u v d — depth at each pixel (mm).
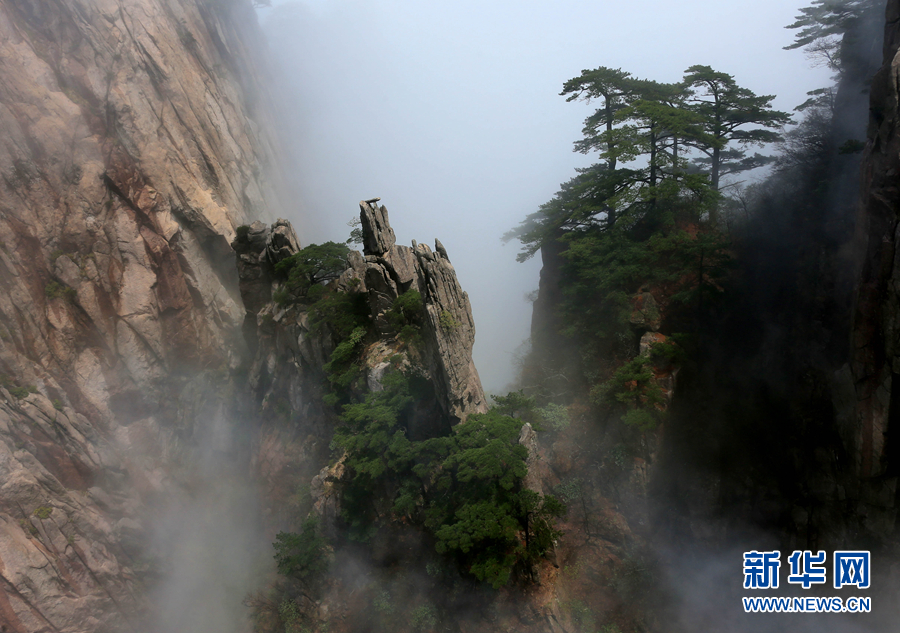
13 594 62062
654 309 50000
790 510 42500
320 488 53031
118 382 77938
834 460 40312
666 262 52281
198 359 83875
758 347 47781
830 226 47438
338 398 53156
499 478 38844
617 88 59438
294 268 61906
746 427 45438
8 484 65188
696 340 48250
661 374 46281
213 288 86625
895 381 34906
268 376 69438
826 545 40312
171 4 93875
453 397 43562
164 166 83000
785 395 44844
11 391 69562
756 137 59656
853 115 53031
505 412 45562
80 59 80562
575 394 53125
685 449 45719
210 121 93062
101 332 77312
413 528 46094
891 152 33719
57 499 68562
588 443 49000
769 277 50156
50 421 70875
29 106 75250
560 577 41750
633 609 41625
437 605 42906
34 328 73438
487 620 40344
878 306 35156
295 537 50531
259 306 73438
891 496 36438
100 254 78188
